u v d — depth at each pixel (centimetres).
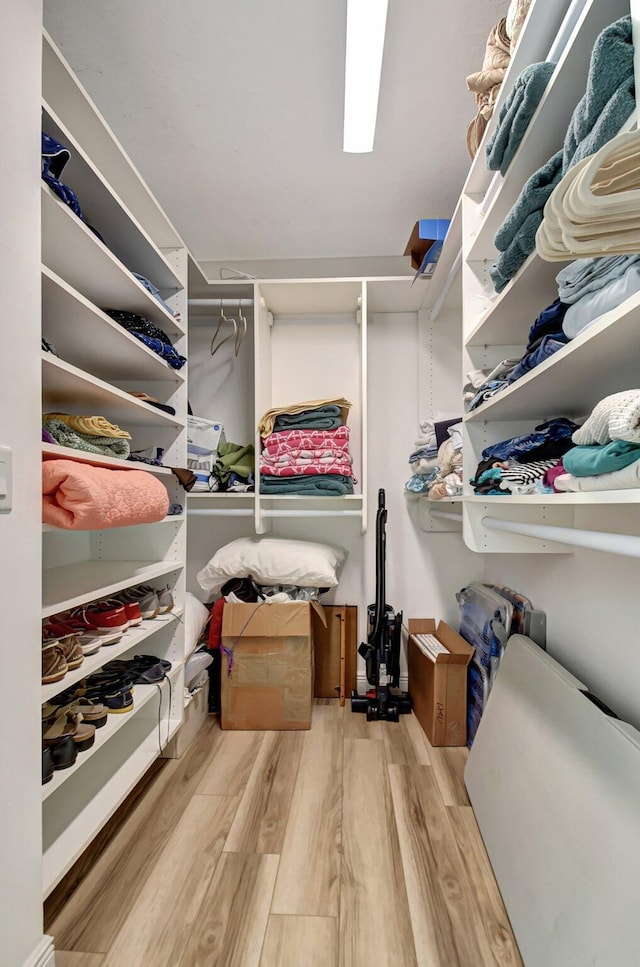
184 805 135
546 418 134
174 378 165
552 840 90
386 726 183
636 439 58
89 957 90
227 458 197
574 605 130
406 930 95
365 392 190
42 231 99
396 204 182
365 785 144
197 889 105
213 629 190
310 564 187
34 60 81
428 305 217
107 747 139
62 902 102
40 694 82
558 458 104
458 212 142
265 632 178
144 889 105
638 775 77
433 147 152
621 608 108
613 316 62
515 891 96
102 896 104
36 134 81
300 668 179
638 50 55
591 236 55
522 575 169
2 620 74
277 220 192
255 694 180
